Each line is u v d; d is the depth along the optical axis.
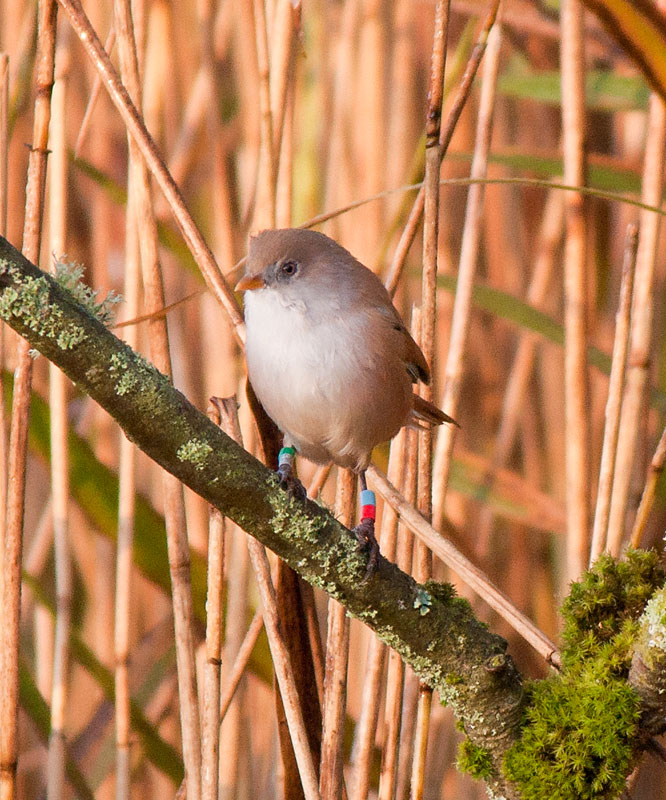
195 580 8.08
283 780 5.89
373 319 6.18
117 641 6.91
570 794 4.78
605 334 10.34
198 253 5.98
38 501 10.67
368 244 9.46
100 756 9.61
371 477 5.80
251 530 4.68
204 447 4.40
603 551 5.90
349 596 4.80
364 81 9.64
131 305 7.02
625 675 4.92
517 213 10.84
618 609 5.12
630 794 5.80
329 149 9.75
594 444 10.01
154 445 4.37
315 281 6.18
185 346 10.12
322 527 4.69
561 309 10.98
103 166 10.52
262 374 6.18
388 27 9.95
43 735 7.84
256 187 7.76
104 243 10.17
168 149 10.70
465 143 10.66
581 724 4.79
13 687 5.73
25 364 5.66
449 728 8.62
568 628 5.15
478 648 4.91
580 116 6.98
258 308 6.21
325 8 10.15
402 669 5.62
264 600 5.45
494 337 10.96
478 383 11.04
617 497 6.37
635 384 6.49
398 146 9.78
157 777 9.34
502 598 5.28
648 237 6.54
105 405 4.23
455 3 10.01
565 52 6.99
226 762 7.20
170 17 9.20
